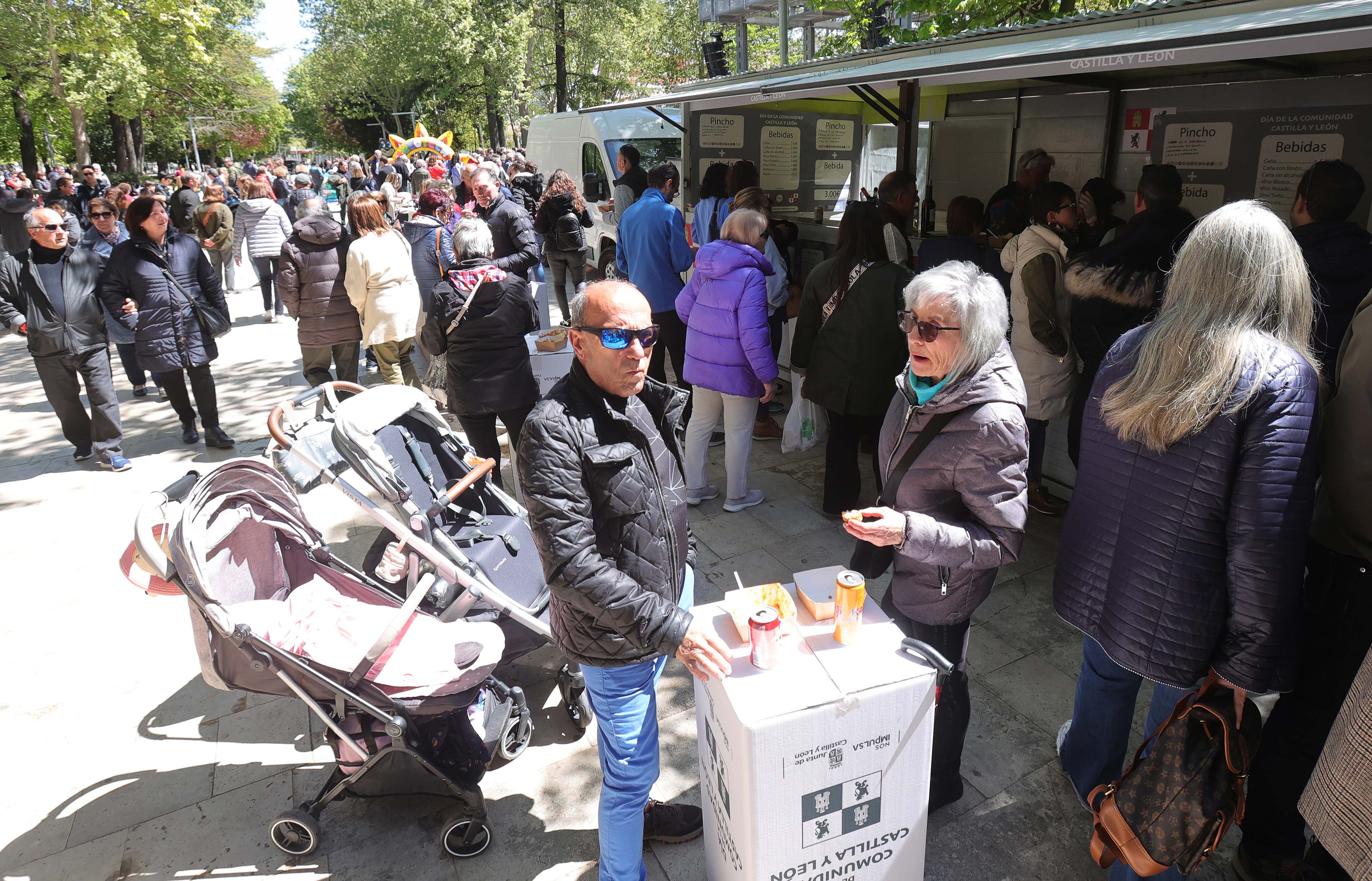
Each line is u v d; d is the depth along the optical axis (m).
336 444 2.54
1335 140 4.07
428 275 6.59
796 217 6.84
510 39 31.30
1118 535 1.98
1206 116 4.64
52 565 4.34
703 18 15.13
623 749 2.04
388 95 46.66
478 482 3.20
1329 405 1.96
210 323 5.77
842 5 11.49
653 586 1.98
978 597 2.23
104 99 26.05
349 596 2.73
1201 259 1.78
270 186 10.03
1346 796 1.57
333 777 2.55
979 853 2.44
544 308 7.11
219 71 42.34
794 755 1.75
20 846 2.58
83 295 5.30
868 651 1.91
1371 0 2.57
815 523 4.55
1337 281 2.82
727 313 4.19
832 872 1.93
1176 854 1.88
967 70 3.04
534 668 3.39
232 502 2.46
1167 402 1.79
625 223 5.33
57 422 6.64
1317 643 2.07
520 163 13.92
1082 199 4.65
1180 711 1.91
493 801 2.72
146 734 3.08
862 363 4.05
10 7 23.33
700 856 2.48
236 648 2.29
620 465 1.88
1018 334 4.12
